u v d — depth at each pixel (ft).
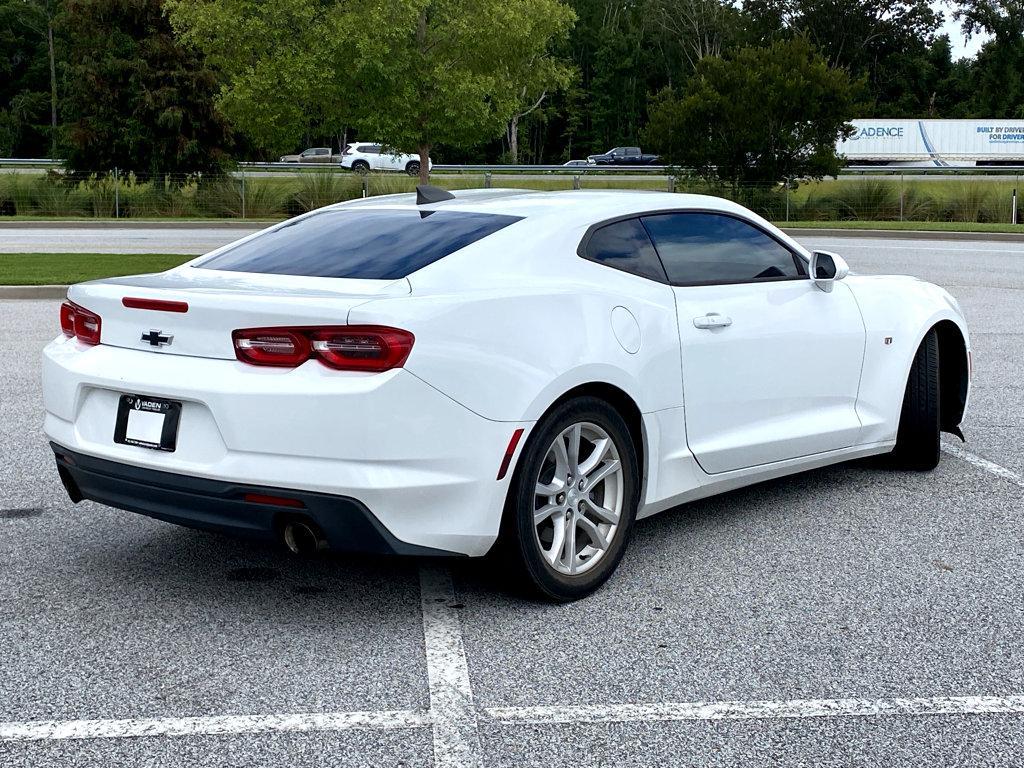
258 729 9.55
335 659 11.04
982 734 9.50
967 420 22.81
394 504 10.94
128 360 12.00
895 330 17.51
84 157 120.98
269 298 11.14
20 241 77.56
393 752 9.15
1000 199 107.76
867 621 12.10
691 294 14.26
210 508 11.36
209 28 62.39
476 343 11.45
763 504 16.78
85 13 119.85
